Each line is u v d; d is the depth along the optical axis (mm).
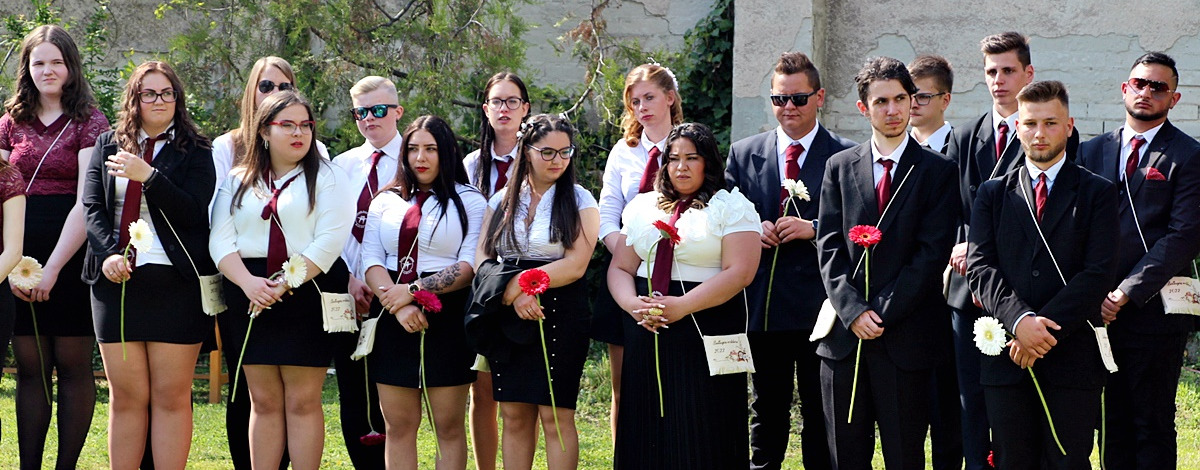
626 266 8336
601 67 15031
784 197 9039
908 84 8062
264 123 8273
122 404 8391
